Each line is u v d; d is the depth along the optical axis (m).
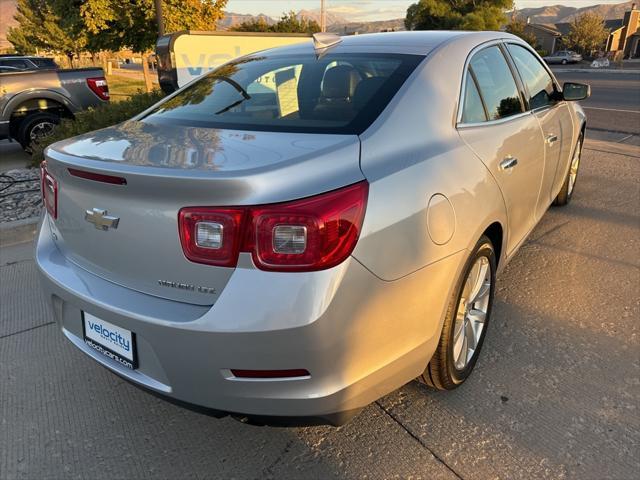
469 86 2.58
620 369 2.62
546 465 2.06
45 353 2.94
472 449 2.16
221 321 1.63
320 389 1.71
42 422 2.42
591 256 3.91
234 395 1.73
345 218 1.66
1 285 3.77
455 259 2.08
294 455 2.18
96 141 2.21
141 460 2.19
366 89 2.29
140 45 15.63
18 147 9.67
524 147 2.90
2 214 5.22
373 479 2.04
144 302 1.81
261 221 1.60
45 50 39.75
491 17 46.03
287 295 1.61
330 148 1.85
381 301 1.78
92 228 1.96
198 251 1.67
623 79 26.25
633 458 2.08
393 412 2.38
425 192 1.96
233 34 7.82
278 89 2.50
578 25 74.62
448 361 2.28
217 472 2.11
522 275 3.64
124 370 1.96
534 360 2.71
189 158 1.81
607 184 5.72
